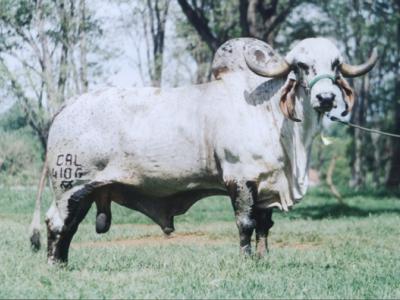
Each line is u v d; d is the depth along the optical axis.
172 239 12.91
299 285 6.52
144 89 7.77
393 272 7.54
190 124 7.53
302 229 14.25
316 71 7.21
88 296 5.85
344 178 49.38
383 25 26.95
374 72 36.31
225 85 7.61
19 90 19.55
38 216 8.10
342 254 9.42
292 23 24.64
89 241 12.28
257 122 7.45
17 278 6.77
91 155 7.59
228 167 7.43
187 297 5.88
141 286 6.30
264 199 7.61
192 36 27.84
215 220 17.83
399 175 28.95
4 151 22.94
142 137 7.54
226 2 24.16
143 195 7.87
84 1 19.75
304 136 7.50
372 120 39.34
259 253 7.91
